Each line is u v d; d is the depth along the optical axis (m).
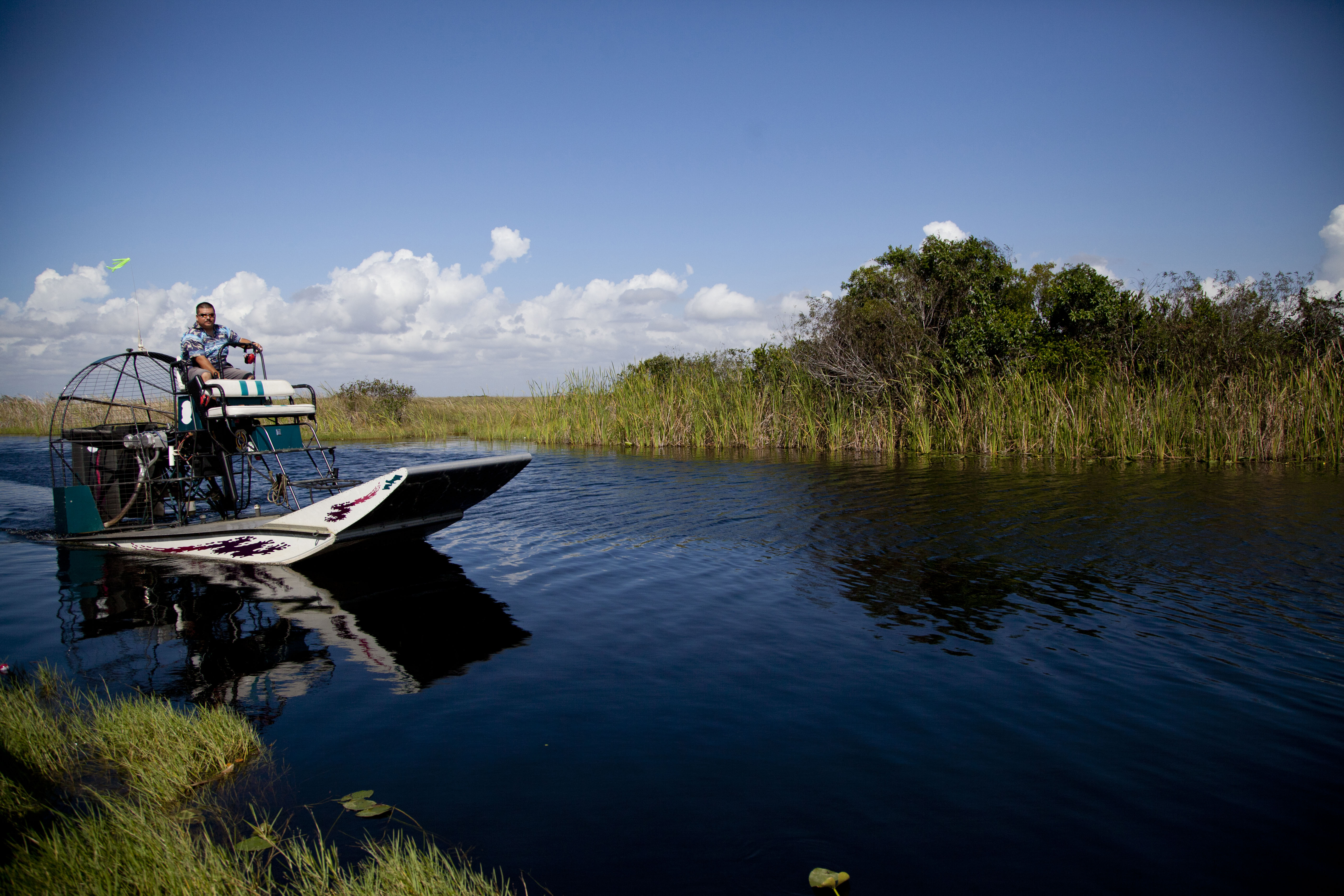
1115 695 4.31
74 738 3.92
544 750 3.75
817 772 3.53
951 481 12.70
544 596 6.44
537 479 13.86
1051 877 2.79
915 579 6.72
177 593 6.67
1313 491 10.77
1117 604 5.91
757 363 22.77
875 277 21.53
